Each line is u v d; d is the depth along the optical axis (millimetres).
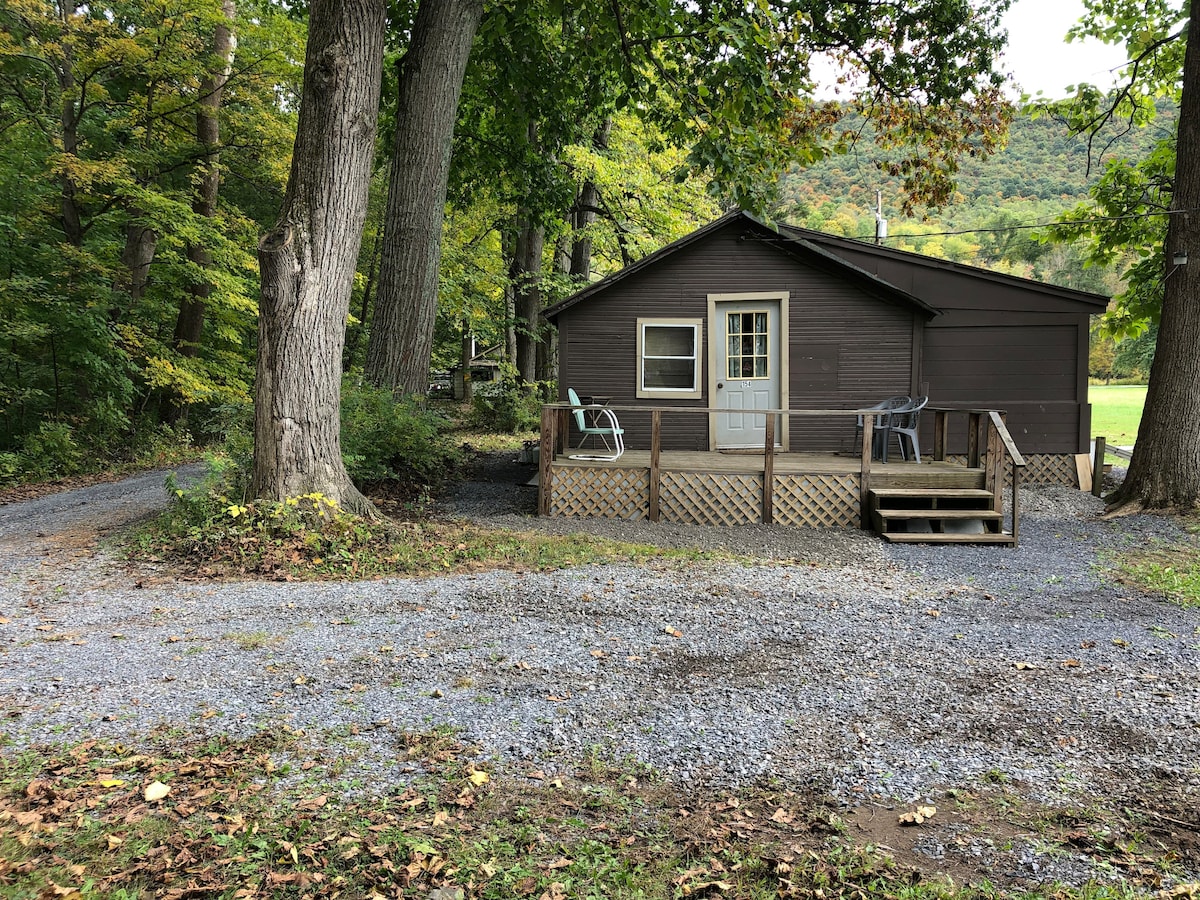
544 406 8727
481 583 5879
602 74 12242
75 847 2465
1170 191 12469
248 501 6844
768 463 8594
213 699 3660
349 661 4195
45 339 13453
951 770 3117
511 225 20156
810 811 2824
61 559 6488
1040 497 10453
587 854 2535
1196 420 9406
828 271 11188
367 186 7090
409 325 10531
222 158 16047
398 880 2361
